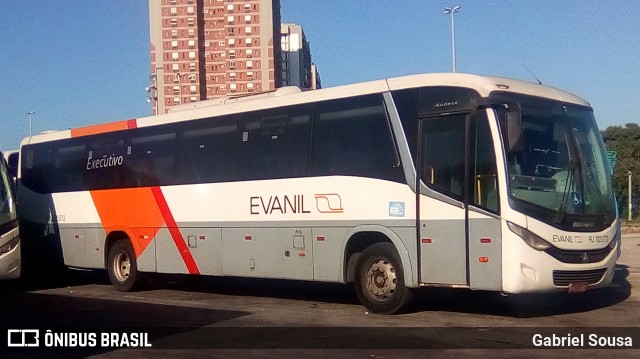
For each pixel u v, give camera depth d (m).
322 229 12.68
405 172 11.62
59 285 18.66
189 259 15.02
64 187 18.03
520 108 10.63
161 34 106.31
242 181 14.06
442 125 11.32
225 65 108.50
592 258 11.12
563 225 10.83
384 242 12.05
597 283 11.31
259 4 107.88
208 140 14.84
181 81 105.94
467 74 11.28
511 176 10.62
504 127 10.76
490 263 10.64
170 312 13.03
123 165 16.58
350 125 12.46
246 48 108.12
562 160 11.28
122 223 16.48
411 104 11.68
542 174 10.95
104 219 16.91
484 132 10.87
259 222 13.70
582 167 11.45
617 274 16.80
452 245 11.04
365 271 12.21
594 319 11.36
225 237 14.30
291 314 12.41
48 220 18.36
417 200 11.43
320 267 12.70
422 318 11.62
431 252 11.26
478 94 10.95
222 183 14.44
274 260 13.44
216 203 14.51
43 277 20.77
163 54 106.19
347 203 12.32
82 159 17.66
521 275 10.45
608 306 12.71
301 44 126.44
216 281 18.45
